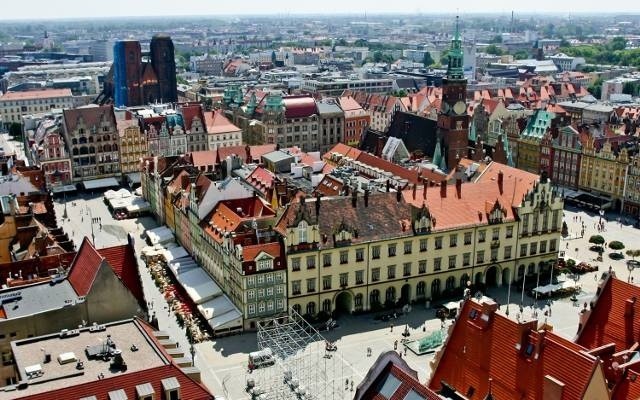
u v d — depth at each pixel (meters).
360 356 133.88
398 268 153.88
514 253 166.12
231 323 141.50
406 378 80.19
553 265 172.00
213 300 151.62
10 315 101.69
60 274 117.00
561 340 87.19
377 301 154.50
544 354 83.88
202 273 165.62
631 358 91.38
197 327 144.62
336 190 182.62
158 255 182.25
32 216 146.25
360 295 152.25
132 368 83.06
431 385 96.56
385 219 153.50
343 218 150.12
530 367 84.81
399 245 152.38
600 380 79.25
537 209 166.00
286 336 137.75
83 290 106.50
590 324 101.31
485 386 89.75
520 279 169.12
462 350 94.12
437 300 159.12
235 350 136.25
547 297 159.88
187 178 194.50
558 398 77.88
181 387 81.06
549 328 95.50
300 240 143.25
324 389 120.25
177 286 164.38
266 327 142.88
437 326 146.38
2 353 99.19
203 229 164.88
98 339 91.88
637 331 94.94
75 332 93.12
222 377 126.06
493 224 161.00
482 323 91.88
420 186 176.38
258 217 159.88
